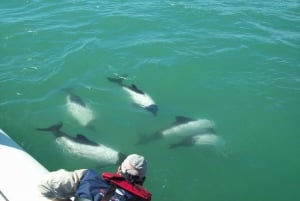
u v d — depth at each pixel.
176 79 13.98
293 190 10.02
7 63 14.14
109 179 5.55
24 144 10.62
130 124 11.81
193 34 16.55
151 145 11.05
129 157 5.68
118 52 15.10
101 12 17.81
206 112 12.59
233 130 11.89
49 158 10.20
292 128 12.10
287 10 18.92
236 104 12.98
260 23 17.62
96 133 11.38
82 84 13.39
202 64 14.75
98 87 13.28
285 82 14.02
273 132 11.92
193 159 10.65
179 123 11.62
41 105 12.22
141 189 5.57
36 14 17.50
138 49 15.34
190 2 19.14
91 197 5.61
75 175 6.27
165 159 10.60
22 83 13.14
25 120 11.53
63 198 6.29
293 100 13.24
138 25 16.94
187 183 9.95
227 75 14.28
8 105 12.08
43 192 6.35
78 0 18.98
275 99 13.26
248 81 14.03
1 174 7.42
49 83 13.27
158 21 17.31
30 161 7.90
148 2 19.06
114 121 11.88
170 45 15.69
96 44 15.46
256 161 10.82
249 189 9.94
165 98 13.13
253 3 19.53
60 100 12.50
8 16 17.22
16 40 15.49
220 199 9.62
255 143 11.47
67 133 11.26
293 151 11.27
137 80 13.83
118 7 18.41
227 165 10.56
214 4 19.17
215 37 16.39
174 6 18.66
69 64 14.27
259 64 14.91
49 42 15.48
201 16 17.92
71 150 10.41
